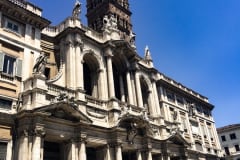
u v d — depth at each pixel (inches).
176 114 1990.7
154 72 1987.0
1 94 1097.4
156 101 1893.5
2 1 1200.2
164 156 1691.7
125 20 2573.8
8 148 1059.3
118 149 1352.1
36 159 1033.5
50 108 1115.9
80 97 1312.7
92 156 1422.2
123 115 1418.6
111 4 2511.1
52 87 1229.1
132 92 1689.2
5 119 1072.2
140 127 1544.0
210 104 2655.0
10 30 1226.0
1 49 1168.8
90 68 1587.1
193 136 2230.6
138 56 1844.2
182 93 2313.0
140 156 1510.8
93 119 1343.5
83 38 1505.9
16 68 1189.1
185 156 1838.1
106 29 1668.3
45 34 1440.7
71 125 1218.6
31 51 1274.6
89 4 2746.1
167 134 1770.4
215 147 2486.5
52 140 1207.6
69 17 1478.8
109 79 1530.5
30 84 1146.7
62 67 1385.3
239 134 3240.7
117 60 1740.9
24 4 1320.1
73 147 1195.3
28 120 1078.4
